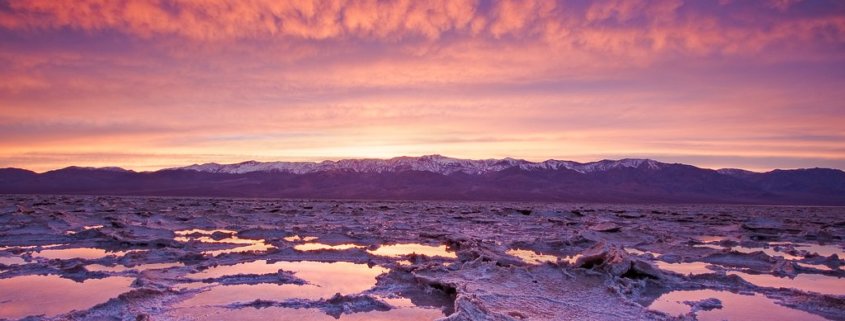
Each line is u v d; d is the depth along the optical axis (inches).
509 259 580.4
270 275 485.7
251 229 921.5
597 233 908.6
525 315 337.7
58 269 508.7
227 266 552.1
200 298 398.6
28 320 328.5
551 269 484.4
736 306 391.2
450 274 467.5
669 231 1087.0
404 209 2145.7
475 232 992.2
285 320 341.7
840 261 634.8
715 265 602.2
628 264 479.5
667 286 459.8
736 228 1187.3
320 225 1122.0
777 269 562.3
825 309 379.9
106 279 466.6
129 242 706.2
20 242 728.3
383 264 573.0
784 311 377.7
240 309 366.0
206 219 1168.2
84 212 1333.7
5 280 458.3
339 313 361.7
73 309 362.9
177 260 579.5
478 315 315.6
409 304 391.5
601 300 383.6
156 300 382.0
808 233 1018.1
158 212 1457.9
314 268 546.3
